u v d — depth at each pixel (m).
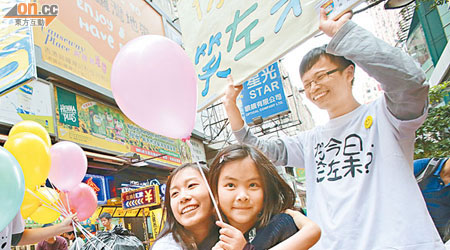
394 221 1.28
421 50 8.61
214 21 2.22
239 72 1.95
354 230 1.37
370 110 1.52
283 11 1.74
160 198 7.17
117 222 8.16
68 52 6.95
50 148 2.55
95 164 7.43
